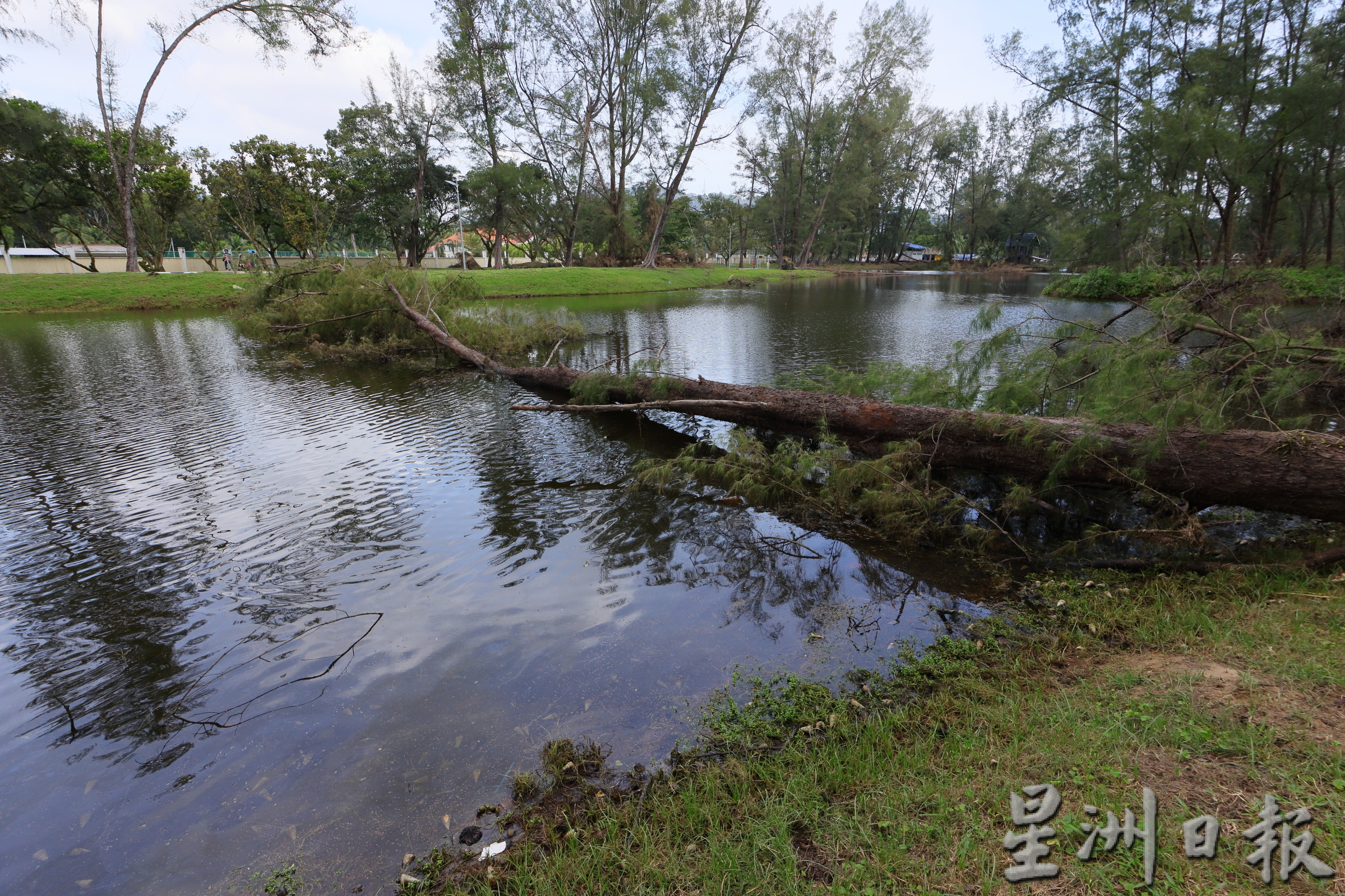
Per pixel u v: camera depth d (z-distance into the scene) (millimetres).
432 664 3602
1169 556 4703
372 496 6102
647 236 50344
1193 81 21969
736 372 11734
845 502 5848
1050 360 6531
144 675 3555
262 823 2590
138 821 2615
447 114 40031
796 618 4070
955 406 7012
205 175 39719
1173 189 21062
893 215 77688
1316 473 4289
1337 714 2498
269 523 5516
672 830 2422
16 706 3328
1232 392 5598
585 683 3420
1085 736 2580
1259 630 3334
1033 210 61844
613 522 5590
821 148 53531
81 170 34844
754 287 40812
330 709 3254
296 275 16688
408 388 10859
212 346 15453
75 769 2902
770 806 2459
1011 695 3121
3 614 4168
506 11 35625
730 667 3557
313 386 10961
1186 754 2393
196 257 56750
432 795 2703
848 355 13562
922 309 24625
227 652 3752
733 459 6621
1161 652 3340
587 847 2377
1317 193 21109
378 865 2389
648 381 8438
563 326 16344
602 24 37812
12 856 2461
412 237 50750
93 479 6520
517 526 5492
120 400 9875
